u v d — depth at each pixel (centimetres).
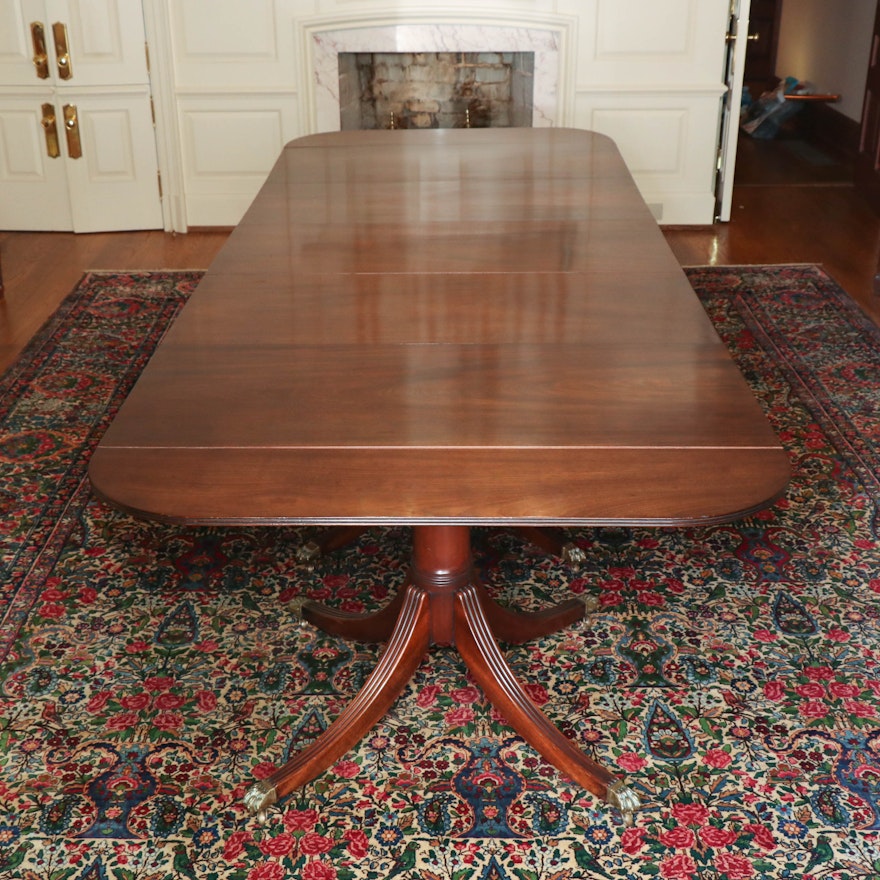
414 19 520
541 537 275
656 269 256
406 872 188
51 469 319
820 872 185
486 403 190
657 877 185
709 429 181
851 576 267
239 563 275
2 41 513
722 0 516
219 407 191
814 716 222
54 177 541
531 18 518
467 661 218
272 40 521
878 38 575
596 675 235
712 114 537
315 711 226
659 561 274
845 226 553
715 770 208
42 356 394
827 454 323
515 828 196
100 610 257
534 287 244
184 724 222
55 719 223
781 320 425
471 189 324
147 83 525
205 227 557
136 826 197
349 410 189
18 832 195
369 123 577
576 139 391
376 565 275
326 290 244
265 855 191
